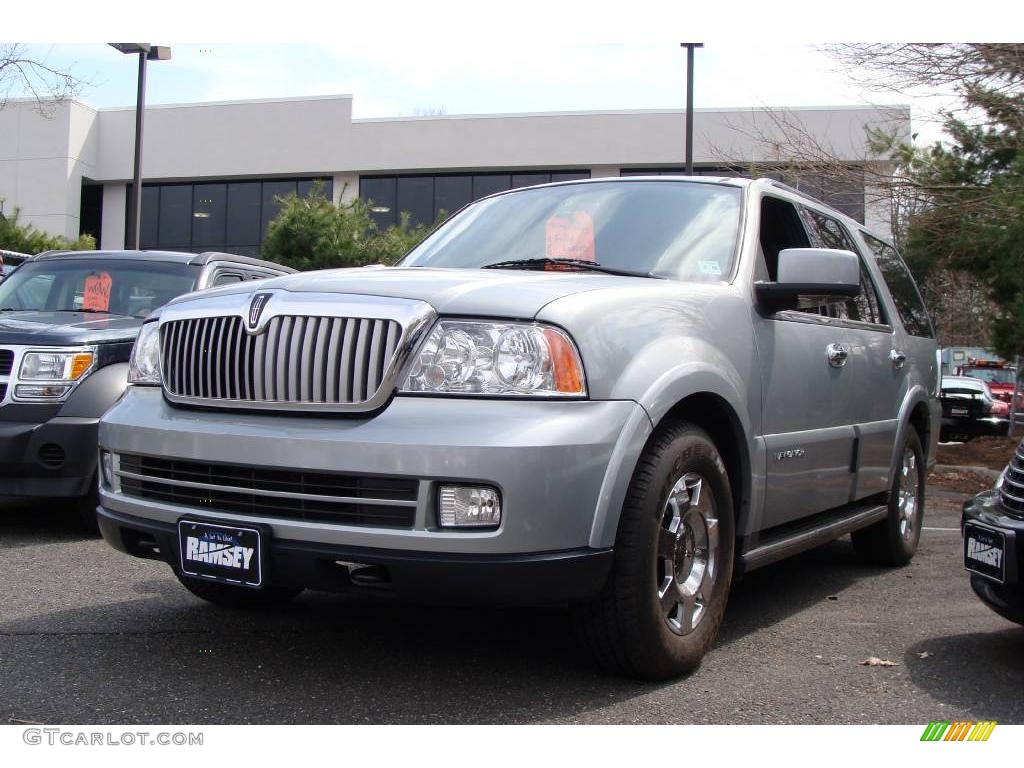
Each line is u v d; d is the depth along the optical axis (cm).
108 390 578
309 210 2261
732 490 384
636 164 3014
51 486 562
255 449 310
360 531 295
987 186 1123
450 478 288
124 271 702
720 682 346
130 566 507
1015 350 1178
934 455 628
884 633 420
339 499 298
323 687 331
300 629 401
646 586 320
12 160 3288
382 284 323
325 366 311
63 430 559
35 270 730
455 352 303
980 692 342
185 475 330
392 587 298
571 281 343
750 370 385
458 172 3186
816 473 442
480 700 321
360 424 301
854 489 491
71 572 491
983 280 1188
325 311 314
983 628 430
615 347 319
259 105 3278
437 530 291
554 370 302
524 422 294
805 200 507
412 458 290
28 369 565
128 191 3412
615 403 311
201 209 3391
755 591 504
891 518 551
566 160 3053
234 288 351
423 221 3206
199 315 342
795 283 395
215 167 3309
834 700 330
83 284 698
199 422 328
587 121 3042
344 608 437
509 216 461
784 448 407
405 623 414
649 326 338
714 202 439
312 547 301
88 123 3344
